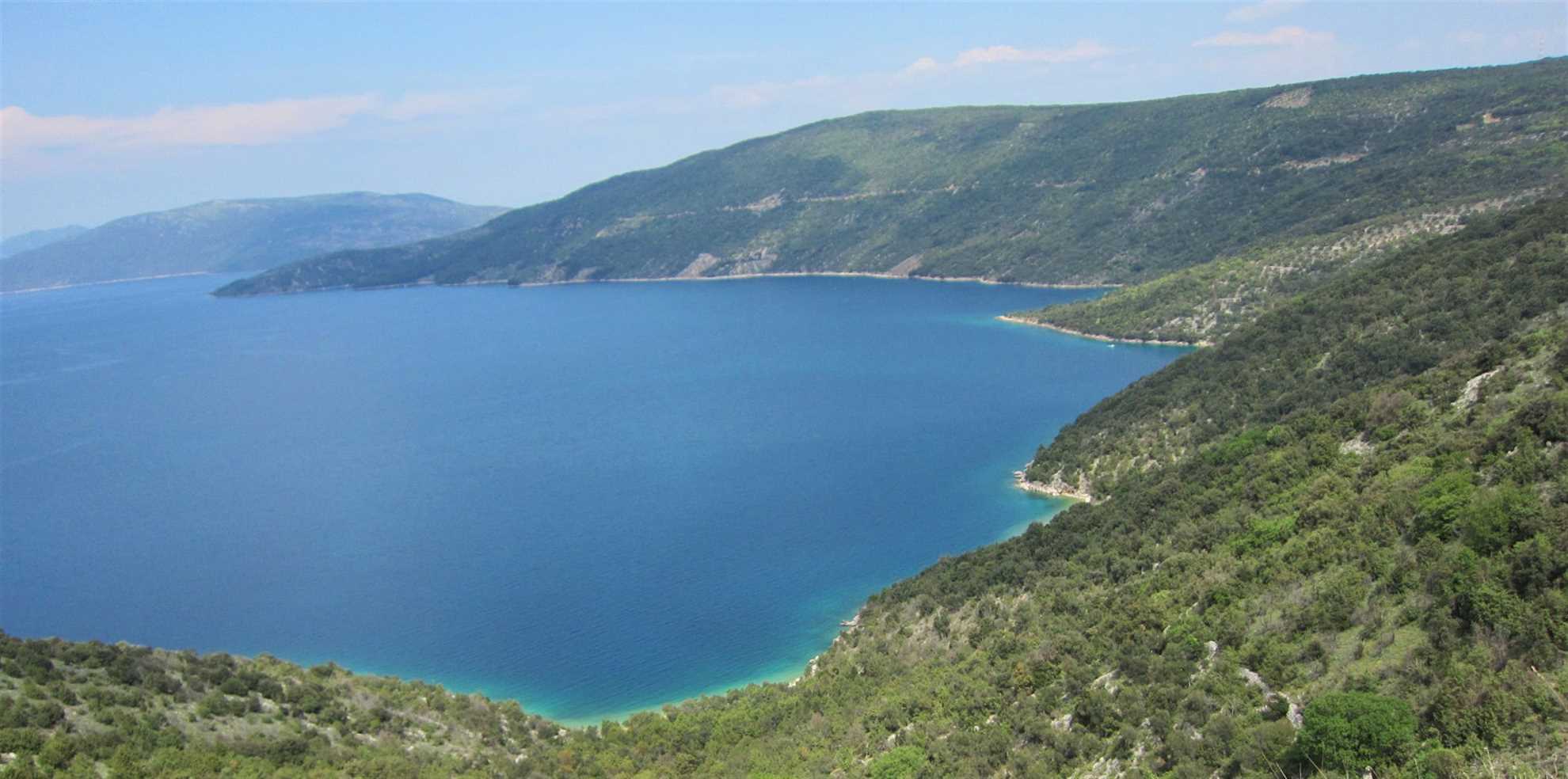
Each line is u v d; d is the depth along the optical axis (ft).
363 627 388.98
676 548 457.27
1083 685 222.07
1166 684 201.36
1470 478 212.43
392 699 288.51
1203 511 313.53
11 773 195.62
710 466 598.34
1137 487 384.06
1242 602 223.51
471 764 251.80
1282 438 340.80
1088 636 250.16
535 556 457.68
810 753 243.81
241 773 215.51
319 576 447.42
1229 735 174.70
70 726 221.25
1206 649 211.41
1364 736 148.97
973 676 255.91
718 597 399.24
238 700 256.73
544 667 348.79
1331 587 203.72
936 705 244.83
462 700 300.40
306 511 549.13
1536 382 253.24
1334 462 295.28
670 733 278.67
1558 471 196.75
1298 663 188.24
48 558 490.08
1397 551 204.95
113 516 556.92
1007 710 225.76
